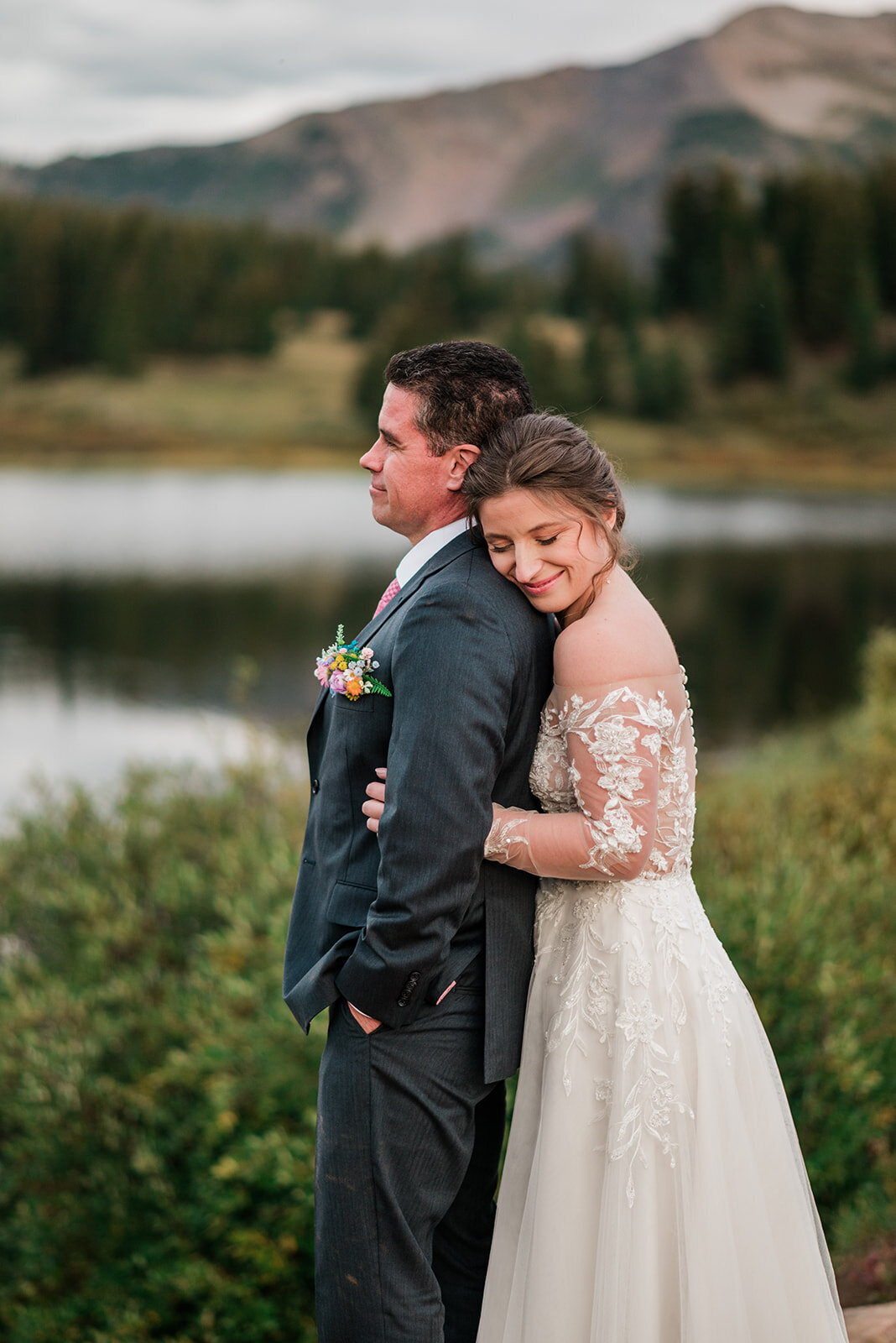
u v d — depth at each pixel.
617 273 102.19
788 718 12.13
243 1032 3.21
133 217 93.81
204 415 77.88
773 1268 1.85
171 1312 2.88
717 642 17.52
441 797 1.71
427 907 1.71
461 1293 2.19
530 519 1.80
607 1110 1.88
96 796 5.62
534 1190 1.92
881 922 3.84
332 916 1.91
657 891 1.95
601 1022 1.89
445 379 1.92
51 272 85.94
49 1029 3.68
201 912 4.21
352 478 59.09
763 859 4.14
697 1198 1.82
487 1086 1.97
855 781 5.99
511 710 1.88
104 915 4.26
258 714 11.84
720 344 86.50
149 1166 3.11
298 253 106.56
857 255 90.69
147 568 25.34
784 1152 1.95
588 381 81.81
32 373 85.44
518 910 1.99
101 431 72.75
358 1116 1.85
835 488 61.88
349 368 91.94
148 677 14.24
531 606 1.92
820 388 85.50
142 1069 3.46
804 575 25.70
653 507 47.38
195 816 5.06
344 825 1.93
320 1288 1.92
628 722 1.81
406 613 1.85
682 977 1.91
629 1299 1.79
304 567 25.88
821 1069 2.93
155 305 89.56
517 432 1.83
